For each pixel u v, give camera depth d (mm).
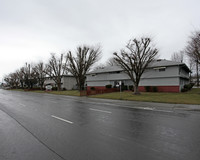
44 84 55375
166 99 15219
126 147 4234
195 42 17578
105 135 5270
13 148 4227
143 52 20281
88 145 4387
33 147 4277
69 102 15789
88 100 17609
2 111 10391
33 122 7156
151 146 4301
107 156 3691
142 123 6945
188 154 3791
